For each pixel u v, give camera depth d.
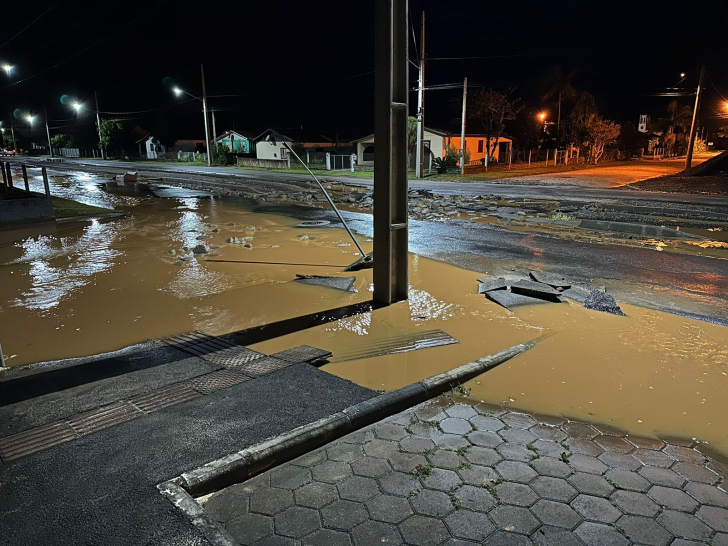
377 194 6.05
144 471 2.69
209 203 17.89
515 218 13.78
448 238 10.91
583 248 9.83
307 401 3.53
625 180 28.31
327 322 5.61
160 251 9.57
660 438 3.28
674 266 8.31
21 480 2.62
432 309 6.05
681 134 72.19
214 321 5.67
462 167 32.94
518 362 4.47
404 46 5.80
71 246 10.12
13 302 6.49
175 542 2.20
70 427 3.21
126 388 3.80
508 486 2.74
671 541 2.35
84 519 2.33
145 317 5.82
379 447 3.13
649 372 4.27
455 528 2.41
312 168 42.00
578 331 5.28
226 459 2.78
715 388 3.98
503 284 6.93
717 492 2.73
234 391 3.69
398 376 4.24
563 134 53.53
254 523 2.46
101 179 30.20
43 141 95.25
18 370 4.34
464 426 3.40
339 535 2.37
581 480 2.80
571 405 3.70
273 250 9.58
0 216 13.16
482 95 37.06
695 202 17.53
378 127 5.85
